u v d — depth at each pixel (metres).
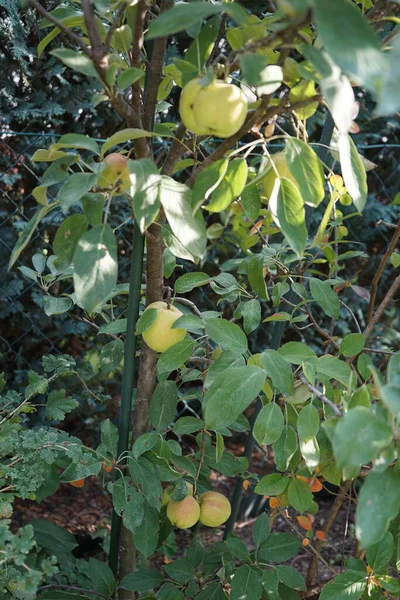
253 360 1.30
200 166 1.30
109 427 1.54
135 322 1.46
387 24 2.34
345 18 0.74
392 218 3.29
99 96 1.14
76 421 3.08
